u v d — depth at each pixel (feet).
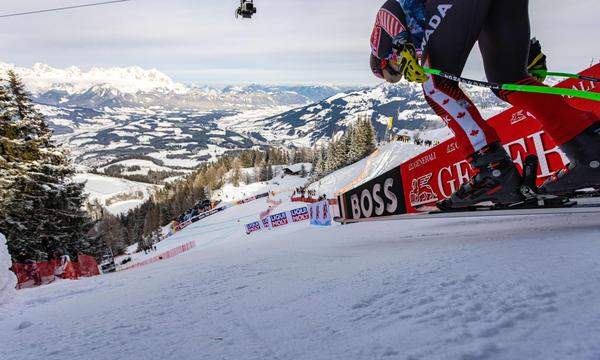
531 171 6.59
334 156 279.69
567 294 3.34
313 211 62.49
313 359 3.19
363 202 23.17
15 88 71.87
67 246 75.41
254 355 3.59
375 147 249.34
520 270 4.37
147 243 220.84
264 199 259.60
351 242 15.29
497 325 2.96
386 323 3.63
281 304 5.44
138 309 7.45
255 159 501.56
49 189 69.26
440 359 2.61
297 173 393.91
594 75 9.37
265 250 18.89
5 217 63.16
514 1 6.23
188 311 6.33
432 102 7.01
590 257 4.35
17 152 68.85
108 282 18.29
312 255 11.51
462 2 6.14
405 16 6.96
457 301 3.74
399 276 5.38
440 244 7.87
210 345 4.15
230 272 10.83
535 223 8.79
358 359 2.96
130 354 4.37
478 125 6.62
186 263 20.86
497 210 7.55
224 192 376.27
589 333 2.56
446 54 6.47
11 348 5.93
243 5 41.75
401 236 13.50
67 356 4.78
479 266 4.93
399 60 7.02
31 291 18.17
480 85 6.16
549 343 2.54
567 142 6.20
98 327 6.32
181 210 357.20
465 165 17.03
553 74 7.55
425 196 18.92
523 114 11.66
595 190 6.45
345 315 4.20
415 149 187.11
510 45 6.43
